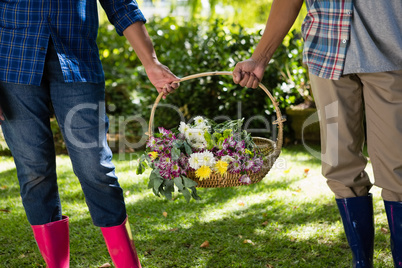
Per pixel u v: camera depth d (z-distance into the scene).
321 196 3.88
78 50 2.18
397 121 1.97
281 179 4.47
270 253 2.78
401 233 2.01
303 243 2.91
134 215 3.53
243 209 3.61
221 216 3.46
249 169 2.46
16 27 2.11
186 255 2.79
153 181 2.43
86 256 2.81
